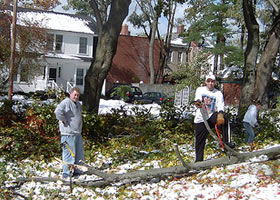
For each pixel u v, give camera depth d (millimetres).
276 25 16281
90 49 39438
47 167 7746
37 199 5840
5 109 10438
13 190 6238
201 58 37344
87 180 6684
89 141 9562
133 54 42562
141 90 37375
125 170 7344
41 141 8844
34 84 33969
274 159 6531
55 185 6488
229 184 5547
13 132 8781
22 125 9062
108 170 7539
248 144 9445
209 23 38719
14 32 17281
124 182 6305
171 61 49719
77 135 7051
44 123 9180
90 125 9805
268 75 16297
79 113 7098
